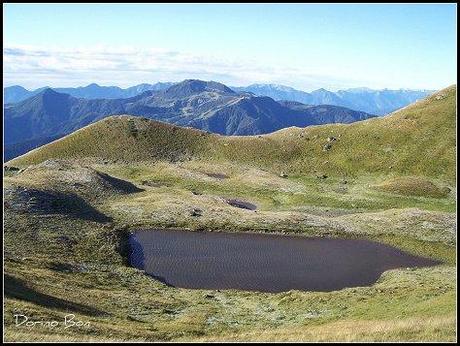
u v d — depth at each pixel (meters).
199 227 76.81
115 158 145.00
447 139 134.62
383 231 79.69
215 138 160.50
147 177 126.00
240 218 82.62
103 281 47.81
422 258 67.38
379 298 43.81
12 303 29.67
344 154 142.00
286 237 75.06
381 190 116.44
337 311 40.91
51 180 91.81
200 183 121.44
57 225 67.12
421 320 29.73
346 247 71.44
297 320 38.66
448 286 46.53
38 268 45.56
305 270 59.56
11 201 71.06
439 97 156.62
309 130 160.38
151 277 53.62
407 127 144.50
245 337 29.61
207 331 34.47
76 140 152.50
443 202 106.69
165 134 159.12
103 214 79.44
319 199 109.25
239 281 54.56
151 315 38.41
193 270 57.62
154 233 73.25
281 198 110.81
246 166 142.88
